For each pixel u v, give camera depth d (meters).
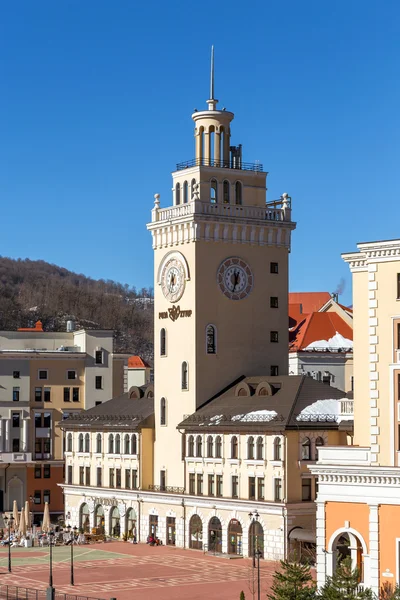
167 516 159.38
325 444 142.12
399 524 97.62
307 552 136.00
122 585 124.75
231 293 163.75
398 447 99.69
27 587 123.81
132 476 168.38
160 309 168.50
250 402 152.00
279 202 171.00
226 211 164.12
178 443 161.00
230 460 149.12
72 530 177.12
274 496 141.38
